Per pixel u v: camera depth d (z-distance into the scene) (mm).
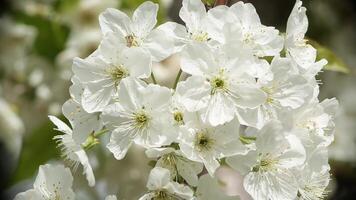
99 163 545
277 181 405
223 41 402
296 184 404
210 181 397
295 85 407
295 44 422
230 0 431
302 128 412
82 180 538
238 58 401
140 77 406
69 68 597
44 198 417
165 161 396
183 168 395
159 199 397
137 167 549
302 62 421
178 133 393
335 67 486
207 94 398
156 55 408
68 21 600
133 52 405
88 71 411
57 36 605
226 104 399
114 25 416
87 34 594
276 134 399
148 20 414
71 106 417
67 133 419
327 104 428
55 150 577
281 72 406
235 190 501
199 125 396
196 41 402
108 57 408
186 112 395
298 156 403
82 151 412
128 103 399
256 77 404
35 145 576
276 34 408
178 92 396
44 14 607
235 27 400
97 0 593
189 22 410
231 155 396
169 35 409
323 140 414
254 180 404
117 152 399
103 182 548
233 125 397
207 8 430
